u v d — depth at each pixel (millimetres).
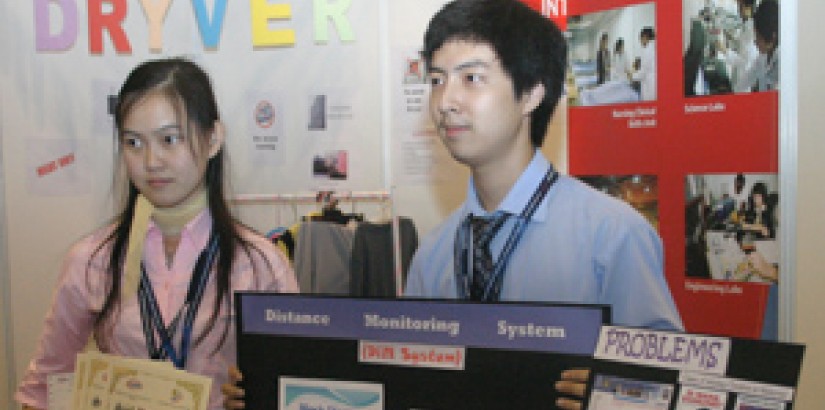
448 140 1549
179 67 1506
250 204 2625
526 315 1048
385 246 2379
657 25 2109
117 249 1520
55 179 2656
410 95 2494
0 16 2631
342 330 1122
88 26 2605
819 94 1785
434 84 1583
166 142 1439
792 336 1837
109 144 2639
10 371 2682
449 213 2477
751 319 1931
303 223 2375
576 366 1022
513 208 1555
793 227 1828
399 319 1099
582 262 1503
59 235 2668
